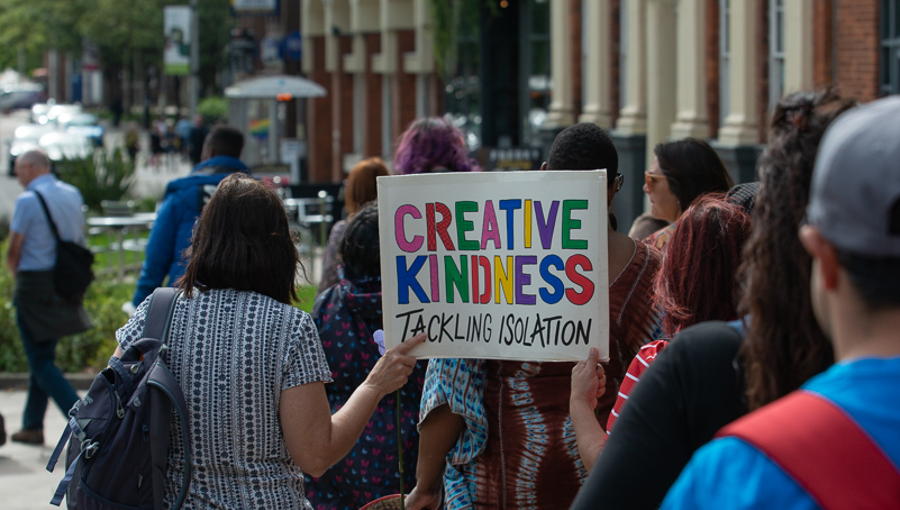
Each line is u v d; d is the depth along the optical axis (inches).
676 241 159.5
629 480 118.8
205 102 3373.5
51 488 417.1
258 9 1745.8
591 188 172.7
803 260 109.3
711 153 282.8
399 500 213.2
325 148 1720.0
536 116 1128.8
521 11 1147.9
